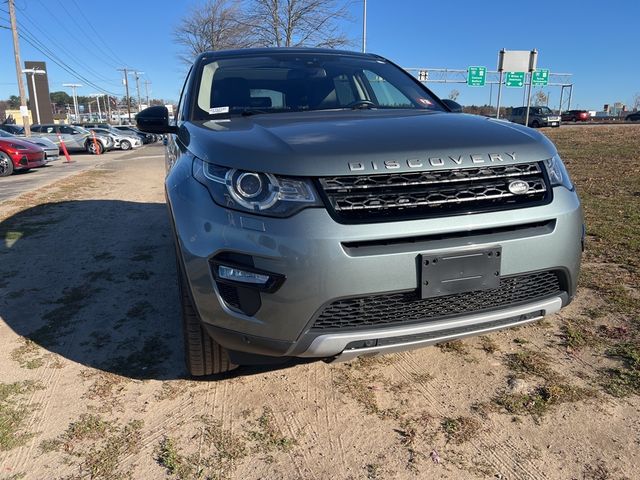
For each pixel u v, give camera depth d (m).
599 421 2.41
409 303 2.20
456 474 2.12
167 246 5.37
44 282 4.34
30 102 51.94
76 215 6.96
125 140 30.08
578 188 7.92
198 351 2.58
